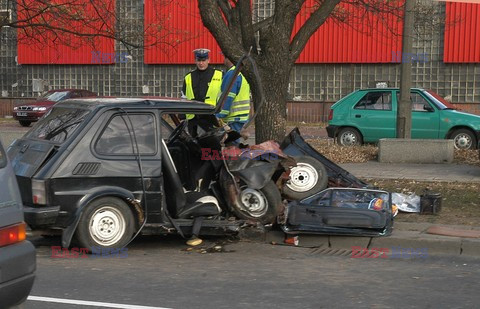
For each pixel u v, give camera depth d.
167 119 9.77
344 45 30.72
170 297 5.96
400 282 6.62
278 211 8.40
